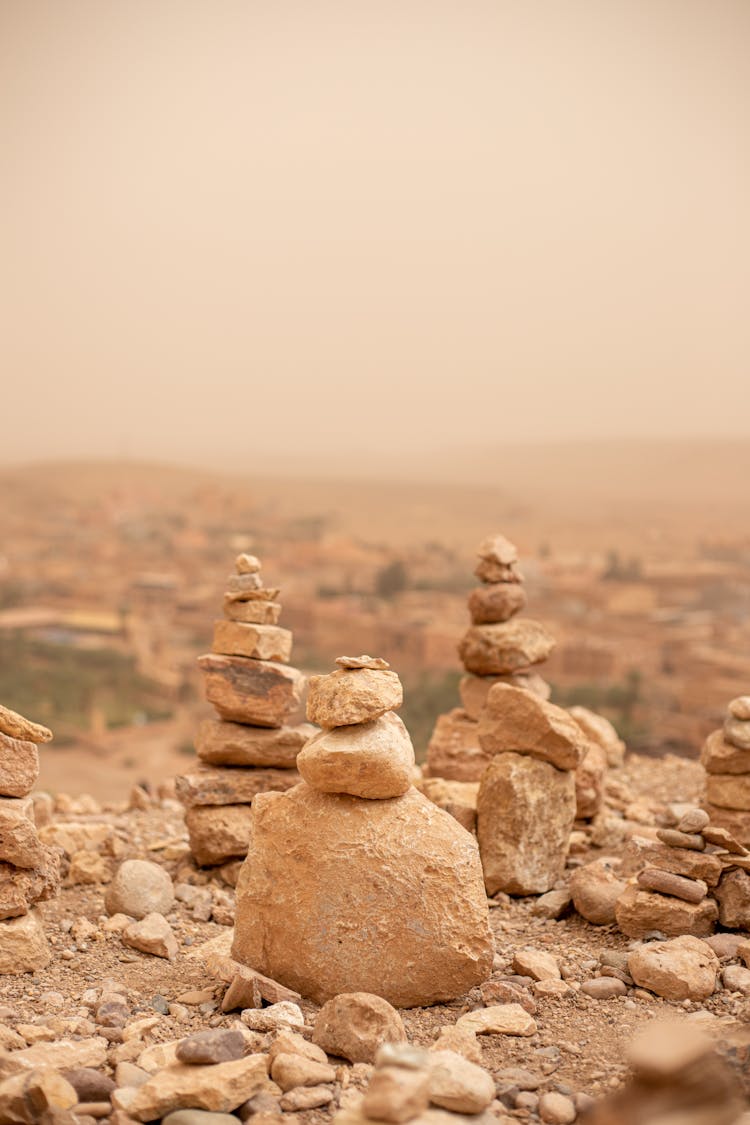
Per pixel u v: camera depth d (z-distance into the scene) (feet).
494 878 22.75
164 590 474.08
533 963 17.97
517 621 30.25
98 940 19.84
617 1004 16.76
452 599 412.98
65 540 634.02
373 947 16.61
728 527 610.24
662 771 35.45
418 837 17.13
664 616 380.37
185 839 26.50
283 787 24.23
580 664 290.35
